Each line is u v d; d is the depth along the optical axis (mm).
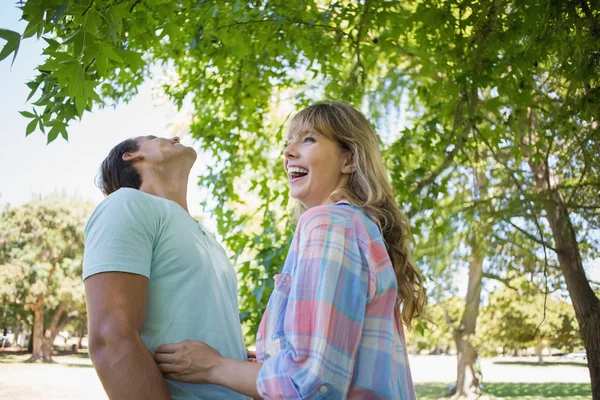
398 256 1668
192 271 1796
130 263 1652
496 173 8102
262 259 5199
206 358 1574
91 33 2088
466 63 4414
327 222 1471
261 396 1403
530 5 3625
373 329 1434
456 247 8273
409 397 1525
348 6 4637
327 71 5426
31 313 31703
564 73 3951
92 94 2158
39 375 25219
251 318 5039
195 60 6129
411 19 4379
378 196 1655
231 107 6191
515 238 7859
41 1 1922
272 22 4691
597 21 3498
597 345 6922
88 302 1630
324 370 1320
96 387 21469
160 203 1847
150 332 1716
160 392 1547
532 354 52219
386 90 6707
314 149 1697
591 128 4840
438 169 5793
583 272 7016
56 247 29500
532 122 6379
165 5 3428
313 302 1380
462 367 17391
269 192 6133
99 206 1776
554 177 7270
